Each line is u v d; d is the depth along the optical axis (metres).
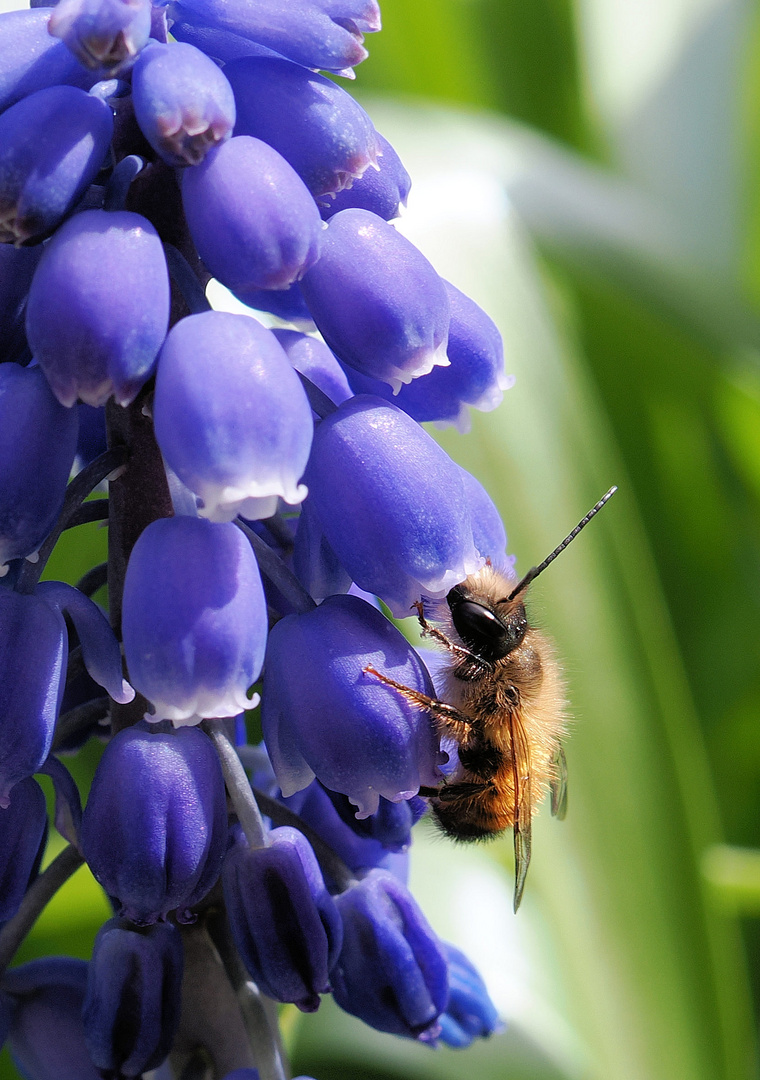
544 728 0.15
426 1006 0.13
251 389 0.12
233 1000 0.13
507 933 0.18
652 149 0.27
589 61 0.27
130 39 0.12
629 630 0.16
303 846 0.13
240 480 0.12
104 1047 0.12
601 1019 0.15
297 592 0.12
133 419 0.12
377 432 0.12
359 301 0.12
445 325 0.12
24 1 0.14
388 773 0.12
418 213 0.16
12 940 0.13
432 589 0.12
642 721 0.15
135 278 0.12
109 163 0.12
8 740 0.12
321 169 0.12
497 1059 0.17
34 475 0.12
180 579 0.12
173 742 0.12
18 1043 0.13
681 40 0.27
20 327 0.12
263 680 0.13
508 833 0.19
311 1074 0.17
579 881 0.15
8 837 0.12
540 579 0.15
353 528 0.12
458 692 0.14
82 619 0.12
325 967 0.13
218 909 0.13
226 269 0.12
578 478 0.16
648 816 0.15
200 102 0.12
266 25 0.12
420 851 0.19
